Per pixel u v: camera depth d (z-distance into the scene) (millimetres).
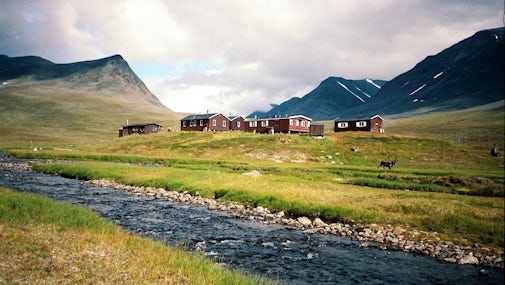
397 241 24594
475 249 23000
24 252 14102
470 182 50094
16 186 43219
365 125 127375
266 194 36938
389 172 62594
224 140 104125
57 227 18859
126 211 32000
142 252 15656
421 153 89438
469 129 197500
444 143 101688
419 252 22562
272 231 26844
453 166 76625
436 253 22266
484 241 24625
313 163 80625
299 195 36531
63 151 103188
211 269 14086
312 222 29953
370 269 19250
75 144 148125
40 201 25031
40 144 141500
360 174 59531
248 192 38469
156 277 12789
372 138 104750
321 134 108875
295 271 18391
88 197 38375
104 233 18766
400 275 18469
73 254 14492
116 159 83750
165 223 28062
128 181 49469
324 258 20875
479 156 86125
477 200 35594
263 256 20734
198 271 13898
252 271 17906
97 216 23281
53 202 25516
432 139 105125
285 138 99688
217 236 24797
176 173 53188
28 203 23688
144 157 83938
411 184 48562
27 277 11523
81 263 13469
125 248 16219
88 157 85688
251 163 76562
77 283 11445
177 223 28250
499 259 21203
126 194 41594
